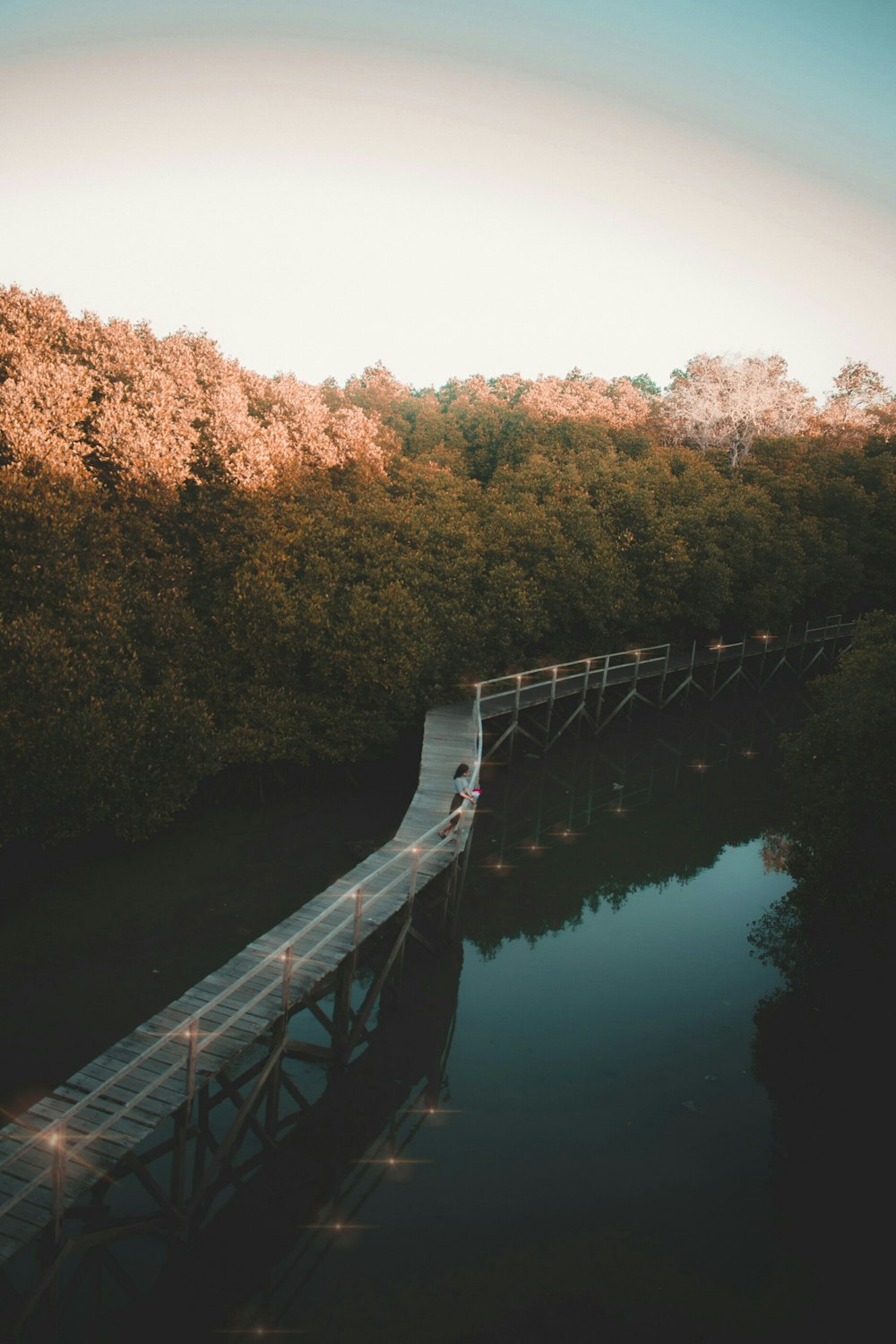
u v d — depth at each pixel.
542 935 17.56
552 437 43.41
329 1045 13.56
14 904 16.95
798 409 55.31
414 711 25.28
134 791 18.03
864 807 15.52
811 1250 9.88
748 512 37.31
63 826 16.81
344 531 24.44
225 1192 10.62
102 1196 10.09
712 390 51.06
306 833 21.05
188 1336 8.70
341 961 12.45
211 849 19.84
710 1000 15.28
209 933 16.22
